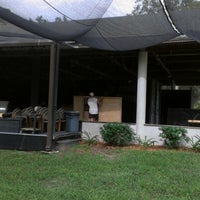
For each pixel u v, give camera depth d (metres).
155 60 12.89
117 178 6.57
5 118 10.39
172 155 9.03
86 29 7.50
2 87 16.92
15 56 12.77
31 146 9.71
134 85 15.63
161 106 17.45
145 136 10.94
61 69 15.48
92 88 16.52
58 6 6.30
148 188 5.95
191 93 17.44
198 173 7.14
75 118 11.05
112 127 10.66
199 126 11.48
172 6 6.73
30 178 6.57
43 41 10.58
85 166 7.59
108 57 12.41
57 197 5.41
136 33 8.16
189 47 10.55
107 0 6.55
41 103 15.29
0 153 9.23
